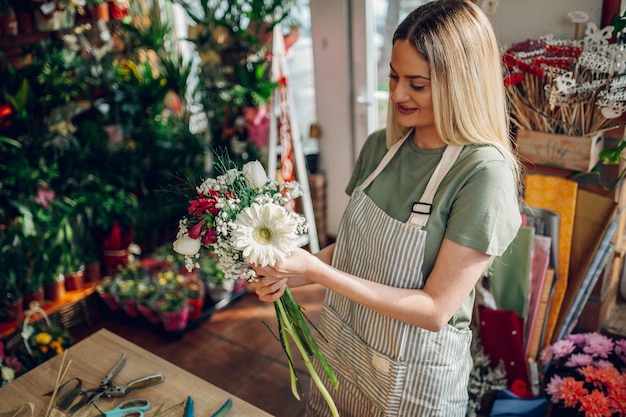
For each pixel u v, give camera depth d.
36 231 2.93
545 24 2.25
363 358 1.66
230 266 1.37
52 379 1.62
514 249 2.33
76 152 3.12
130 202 3.29
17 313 2.90
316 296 3.42
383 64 3.44
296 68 3.84
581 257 2.44
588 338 2.35
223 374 2.83
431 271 1.47
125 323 3.28
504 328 2.32
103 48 3.35
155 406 1.50
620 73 2.04
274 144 3.33
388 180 1.58
